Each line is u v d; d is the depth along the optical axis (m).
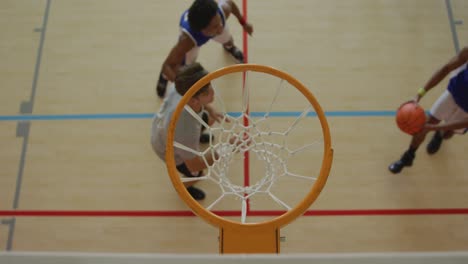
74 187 3.09
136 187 3.08
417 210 2.95
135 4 3.69
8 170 3.14
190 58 2.94
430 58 3.40
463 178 3.04
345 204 2.97
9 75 3.46
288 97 3.29
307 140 3.14
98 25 3.64
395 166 3.03
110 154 3.18
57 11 3.69
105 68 3.47
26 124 3.28
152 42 3.55
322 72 3.38
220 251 1.89
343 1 3.66
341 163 3.09
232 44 3.30
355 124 3.20
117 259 1.11
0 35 3.61
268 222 1.91
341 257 1.10
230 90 3.34
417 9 3.60
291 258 1.10
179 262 1.10
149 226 2.96
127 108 3.33
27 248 2.92
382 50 3.45
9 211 3.02
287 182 3.02
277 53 3.46
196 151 2.30
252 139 2.66
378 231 2.90
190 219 2.98
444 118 2.71
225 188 3.01
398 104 3.26
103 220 2.99
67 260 1.11
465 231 2.89
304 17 3.60
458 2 3.61
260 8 3.65
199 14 2.44
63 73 3.46
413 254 1.09
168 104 2.38
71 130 3.26
